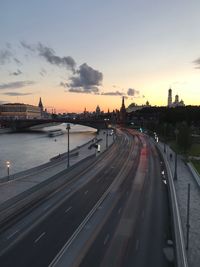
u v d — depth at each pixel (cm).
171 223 4350
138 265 3288
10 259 3375
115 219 4572
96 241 3822
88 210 4950
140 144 15625
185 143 11200
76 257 3425
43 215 4691
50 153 15550
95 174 7819
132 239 3897
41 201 5378
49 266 3241
